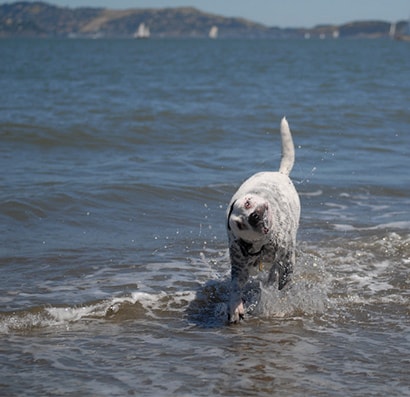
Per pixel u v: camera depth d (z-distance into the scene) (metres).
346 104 22.27
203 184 11.14
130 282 7.14
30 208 9.49
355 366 5.29
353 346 5.69
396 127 17.81
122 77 35.03
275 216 6.28
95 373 5.10
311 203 10.48
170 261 7.85
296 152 14.27
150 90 26.91
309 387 4.91
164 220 9.42
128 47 112.94
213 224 9.35
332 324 6.21
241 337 5.90
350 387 4.91
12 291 6.79
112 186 10.62
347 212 10.00
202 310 6.55
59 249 8.09
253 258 6.34
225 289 7.06
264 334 5.98
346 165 13.14
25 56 67.50
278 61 56.56
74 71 40.28
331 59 61.62
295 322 6.27
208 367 5.25
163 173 11.96
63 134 14.91
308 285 7.02
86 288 6.93
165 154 13.73
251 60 58.50
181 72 39.94
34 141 14.25
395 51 90.94
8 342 5.66
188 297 6.81
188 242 8.55
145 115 18.17
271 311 6.52
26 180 10.99
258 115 18.98
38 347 5.57
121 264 7.69
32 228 8.86
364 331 6.04
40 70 40.94
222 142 15.18
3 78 33.12
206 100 23.12
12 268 7.45
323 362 5.36
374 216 9.80
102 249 8.18
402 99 24.22
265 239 6.18
